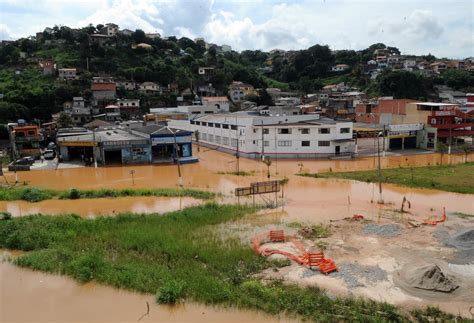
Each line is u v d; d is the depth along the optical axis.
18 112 95.12
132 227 29.12
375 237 27.23
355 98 125.25
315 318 17.36
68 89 112.62
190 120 88.69
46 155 67.06
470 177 47.88
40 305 19.06
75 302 19.28
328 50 192.25
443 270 21.86
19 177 52.19
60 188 45.19
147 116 104.12
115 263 22.91
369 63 175.38
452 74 148.50
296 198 39.28
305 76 180.62
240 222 30.80
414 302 18.58
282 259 23.38
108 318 17.84
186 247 24.70
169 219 31.17
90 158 63.53
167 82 143.62
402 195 40.38
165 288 19.33
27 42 147.88
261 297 18.97
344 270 21.92
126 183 47.91
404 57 183.88
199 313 18.06
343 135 65.75
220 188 44.56
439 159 64.06
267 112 91.69
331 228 29.19
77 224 29.77
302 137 65.44
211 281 20.25
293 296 18.92
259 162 62.91
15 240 26.81
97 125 88.88
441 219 31.50
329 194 40.91
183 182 48.16
